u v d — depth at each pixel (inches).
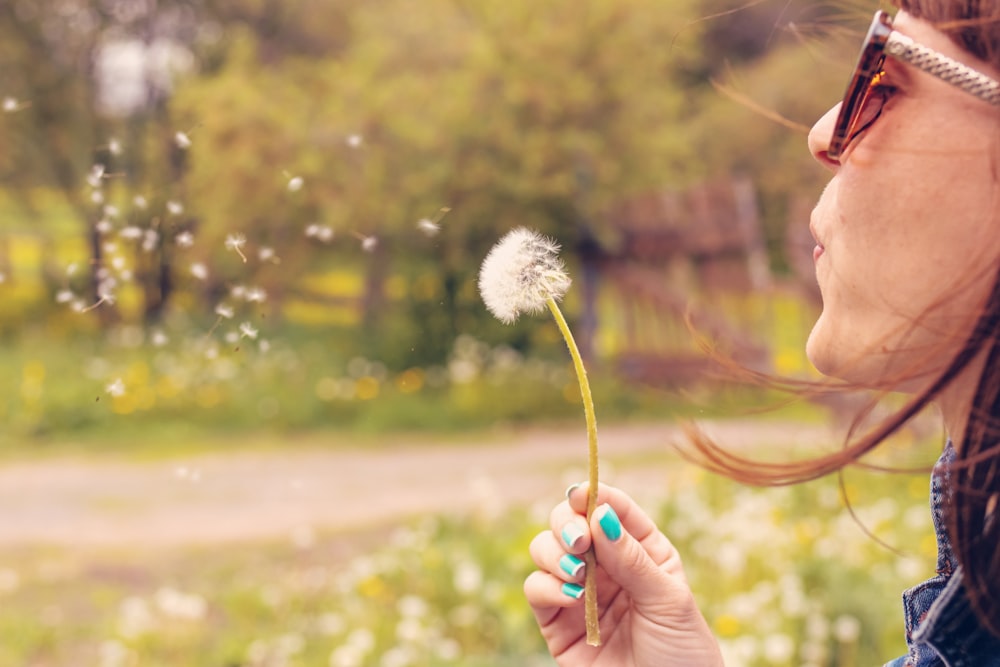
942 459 39.6
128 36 727.7
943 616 34.7
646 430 449.1
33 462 392.5
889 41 31.5
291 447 424.5
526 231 42.2
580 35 520.1
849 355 35.1
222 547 282.0
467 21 554.9
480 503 312.0
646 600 45.5
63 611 228.5
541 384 496.7
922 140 32.0
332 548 279.3
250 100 493.7
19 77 725.9
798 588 178.5
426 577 216.1
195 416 455.8
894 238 32.8
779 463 39.6
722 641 157.6
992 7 30.9
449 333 539.8
